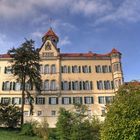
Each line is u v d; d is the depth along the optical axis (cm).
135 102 1900
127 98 1941
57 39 7612
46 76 7106
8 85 7006
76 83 7112
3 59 7212
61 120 3494
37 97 6862
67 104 6862
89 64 7312
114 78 7131
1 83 7019
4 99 6888
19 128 4716
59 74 7131
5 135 4034
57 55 7306
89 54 7631
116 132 1839
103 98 6969
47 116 6700
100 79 7162
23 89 5169
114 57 7306
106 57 7388
